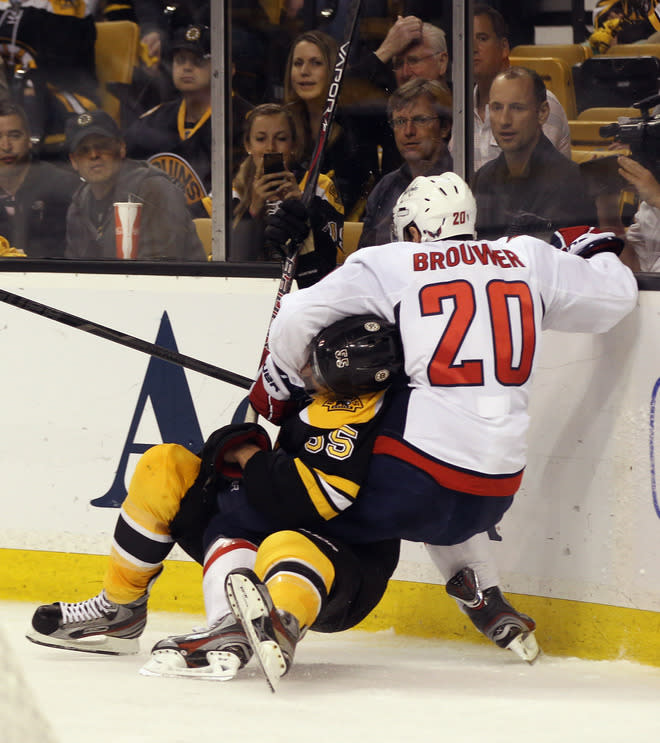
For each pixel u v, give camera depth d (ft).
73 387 38.42
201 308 36.91
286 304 25.54
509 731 20.10
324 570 24.18
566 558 31.40
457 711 22.07
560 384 31.55
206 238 39.19
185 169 39.09
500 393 24.89
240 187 38.45
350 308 25.11
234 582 22.38
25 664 26.96
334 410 25.00
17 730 7.50
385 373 24.36
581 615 31.12
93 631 28.07
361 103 37.17
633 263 34.86
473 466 24.43
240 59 38.04
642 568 30.01
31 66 40.16
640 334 29.94
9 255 41.32
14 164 40.96
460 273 25.32
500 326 25.11
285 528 25.16
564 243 29.12
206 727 19.12
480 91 35.55
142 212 39.60
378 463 24.67
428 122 36.42
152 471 26.94
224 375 29.78
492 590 29.60
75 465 38.45
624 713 22.57
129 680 24.20
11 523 39.22
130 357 37.73
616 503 30.48
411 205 26.55
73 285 38.37
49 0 39.52
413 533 25.05
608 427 30.58
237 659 24.58
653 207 34.32
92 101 39.83
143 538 27.12
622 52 34.17
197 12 38.22
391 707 22.18
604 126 34.63
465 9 35.27
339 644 33.24
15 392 39.09
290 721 20.07
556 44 34.71
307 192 30.19
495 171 35.78
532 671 28.86
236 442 26.02
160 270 37.32
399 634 34.47
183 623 35.83
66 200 40.55
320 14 37.40
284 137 38.09
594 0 34.22
